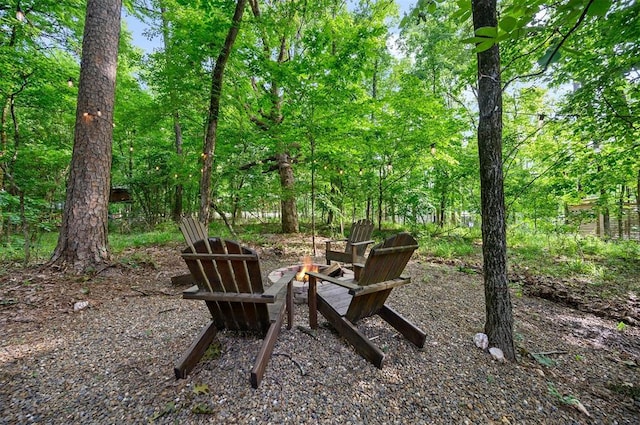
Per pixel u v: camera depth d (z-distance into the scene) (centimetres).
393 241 200
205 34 515
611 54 356
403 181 856
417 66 1102
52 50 679
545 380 188
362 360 200
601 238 702
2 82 510
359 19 962
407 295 352
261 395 162
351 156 765
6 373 183
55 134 813
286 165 864
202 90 566
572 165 536
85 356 204
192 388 168
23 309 279
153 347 217
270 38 704
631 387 184
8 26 520
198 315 280
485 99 209
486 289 222
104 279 368
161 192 1326
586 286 393
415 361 203
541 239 723
